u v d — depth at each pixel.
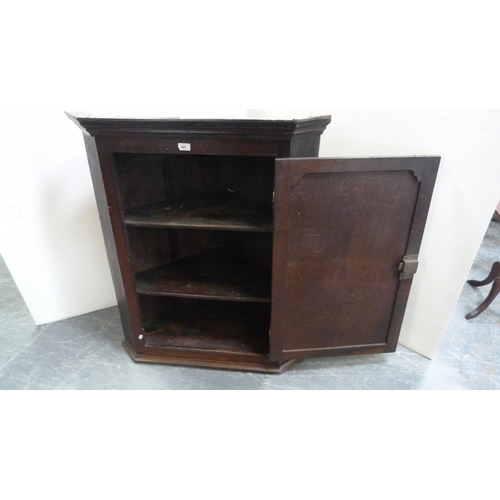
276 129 0.93
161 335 1.44
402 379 1.32
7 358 1.43
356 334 1.27
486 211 1.10
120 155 1.18
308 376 1.34
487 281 1.73
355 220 1.05
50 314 1.64
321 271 1.12
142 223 1.15
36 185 1.39
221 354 1.36
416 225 1.07
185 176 1.36
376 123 1.24
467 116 1.04
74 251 1.57
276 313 1.18
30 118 1.29
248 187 1.35
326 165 0.95
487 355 1.43
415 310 1.40
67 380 1.32
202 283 1.33
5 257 1.45
